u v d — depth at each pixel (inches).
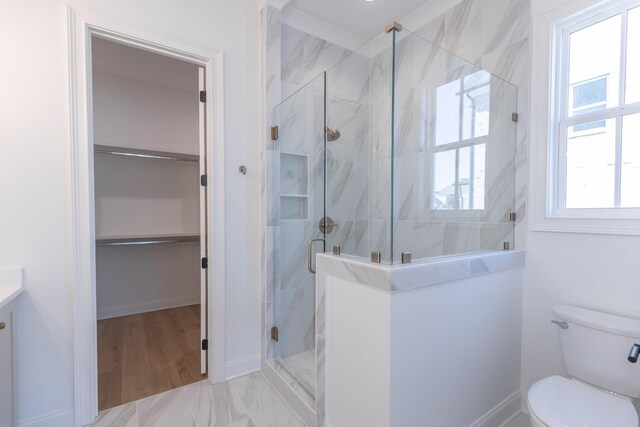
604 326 52.9
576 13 61.7
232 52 83.8
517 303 69.8
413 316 48.7
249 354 88.1
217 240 81.7
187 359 94.5
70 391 63.7
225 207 83.1
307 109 84.1
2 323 52.1
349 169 72.3
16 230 58.9
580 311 59.1
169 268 144.1
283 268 88.7
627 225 55.4
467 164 67.7
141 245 136.9
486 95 71.0
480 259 60.2
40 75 60.3
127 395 75.7
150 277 139.5
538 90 67.6
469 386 58.9
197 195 149.2
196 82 135.9
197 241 135.6
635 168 57.2
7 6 57.7
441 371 53.3
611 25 60.3
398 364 46.7
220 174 81.9
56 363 62.4
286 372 79.6
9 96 58.0
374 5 89.9
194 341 107.3
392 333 45.9
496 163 71.1
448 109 68.2
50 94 61.3
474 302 59.5
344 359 55.6
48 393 61.7
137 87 133.4
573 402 47.6
